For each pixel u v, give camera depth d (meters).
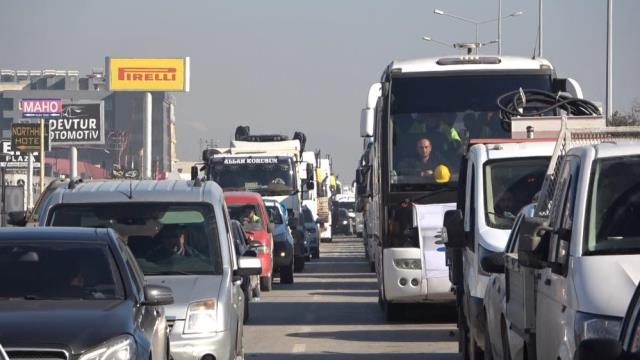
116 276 27.02
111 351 23.66
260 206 77.69
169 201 35.91
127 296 26.62
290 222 104.62
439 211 53.94
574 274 22.23
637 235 22.66
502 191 41.69
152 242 35.06
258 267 35.84
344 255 150.25
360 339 49.31
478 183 41.94
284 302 69.06
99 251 27.50
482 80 54.53
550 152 42.41
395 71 54.69
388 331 52.28
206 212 35.75
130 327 24.69
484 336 35.75
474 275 38.91
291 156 106.44
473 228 41.09
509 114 49.25
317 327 54.53
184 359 32.06
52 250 27.41
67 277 26.80
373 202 66.81
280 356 43.78
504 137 53.97
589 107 49.66
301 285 85.62
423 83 54.47
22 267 26.94
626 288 21.28
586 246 22.66
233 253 36.03
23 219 47.53
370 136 60.09
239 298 36.53
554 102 50.38
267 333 52.16
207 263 34.78
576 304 21.67
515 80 54.16
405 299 54.28
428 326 54.09
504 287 31.12
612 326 20.83
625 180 23.42
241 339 37.28
